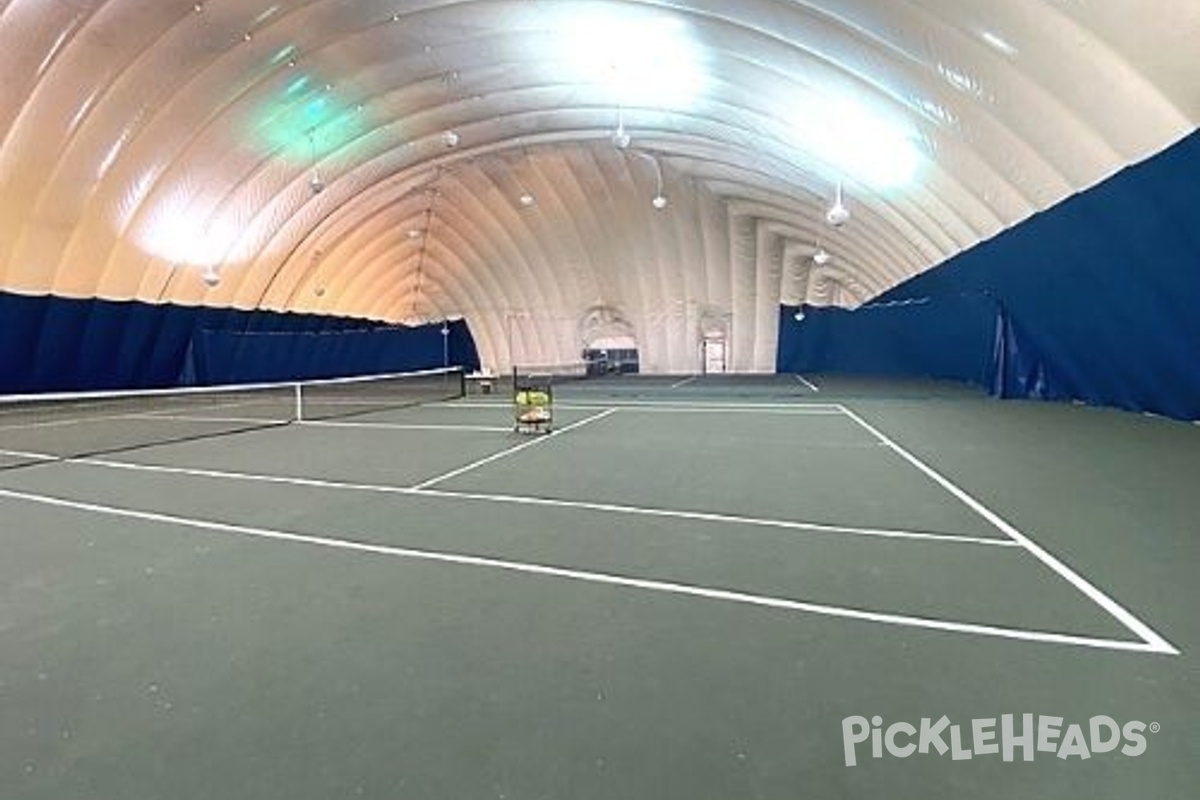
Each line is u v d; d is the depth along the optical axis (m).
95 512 6.88
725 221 32.00
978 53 11.12
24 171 17.70
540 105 22.20
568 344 38.72
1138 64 8.86
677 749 2.72
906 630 3.82
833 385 27.03
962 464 9.15
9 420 17.50
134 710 3.09
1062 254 13.54
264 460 10.16
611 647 3.66
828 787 2.48
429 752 2.73
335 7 15.83
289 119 20.61
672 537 5.76
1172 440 10.97
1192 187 9.26
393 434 13.35
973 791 2.45
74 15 14.94
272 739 2.84
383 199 28.98
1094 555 5.11
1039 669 3.34
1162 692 3.10
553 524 6.22
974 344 22.64
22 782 2.58
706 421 14.91
